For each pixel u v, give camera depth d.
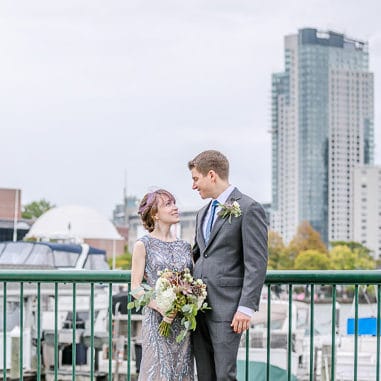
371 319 21.17
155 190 7.08
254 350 19.20
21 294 7.57
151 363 6.86
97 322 23.45
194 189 6.92
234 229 6.65
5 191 86.62
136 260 6.95
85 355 21.19
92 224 32.47
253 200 6.70
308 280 7.22
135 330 20.83
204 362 6.86
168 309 6.59
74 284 7.51
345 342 22.09
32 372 20.31
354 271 7.20
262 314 23.06
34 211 141.25
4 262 26.86
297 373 20.12
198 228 6.91
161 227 7.05
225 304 6.63
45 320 22.08
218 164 6.81
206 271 6.71
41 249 27.28
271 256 135.00
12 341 19.84
